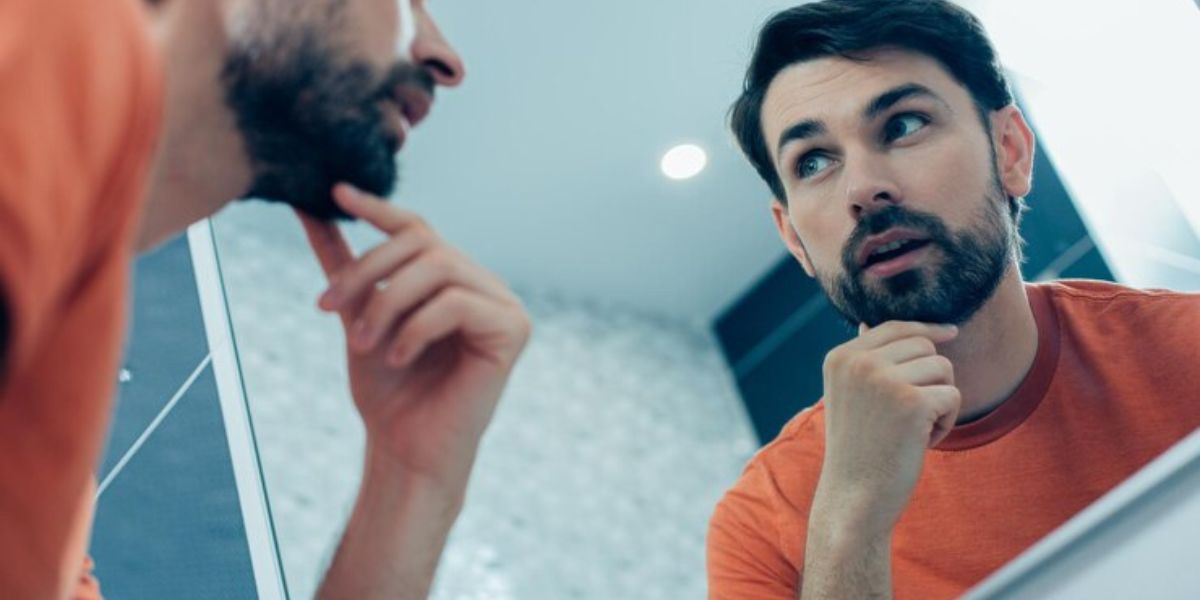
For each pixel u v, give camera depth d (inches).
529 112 81.9
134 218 15.3
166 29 22.4
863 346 39.0
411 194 87.4
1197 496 17.3
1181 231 40.7
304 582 75.4
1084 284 40.0
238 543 43.9
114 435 50.8
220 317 48.5
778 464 45.1
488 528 86.4
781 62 45.8
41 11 13.7
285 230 89.7
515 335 27.4
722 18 75.4
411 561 28.5
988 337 39.4
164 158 23.4
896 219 41.4
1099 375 37.5
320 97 23.9
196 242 50.9
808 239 44.2
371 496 29.0
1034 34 46.0
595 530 89.0
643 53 78.1
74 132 13.5
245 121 23.6
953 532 38.2
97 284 15.0
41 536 15.8
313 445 81.8
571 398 92.9
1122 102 44.1
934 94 42.6
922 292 40.4
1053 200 43.9
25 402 15.0
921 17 43.4
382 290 25.9
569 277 94.5
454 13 76.0
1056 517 36.4
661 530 89.6
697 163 85.3
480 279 26.9
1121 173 43.0
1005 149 42.9
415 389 28.8
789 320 89.4
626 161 85.6
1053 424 37.6
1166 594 17.2
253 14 23.0
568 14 76.0
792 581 42.6
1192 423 35.1
